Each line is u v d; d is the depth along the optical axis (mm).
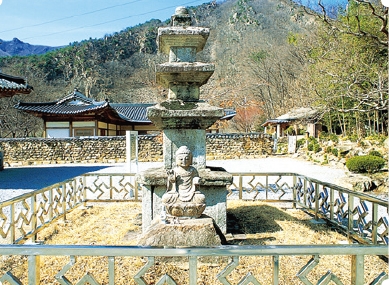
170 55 4348
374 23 11625
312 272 3115
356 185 8633
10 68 42375
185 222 3514
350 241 4141
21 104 22469
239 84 38500
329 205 4930
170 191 3701
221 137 19828
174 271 3152
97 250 1912
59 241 4223
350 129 20500
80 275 3074
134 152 8773
